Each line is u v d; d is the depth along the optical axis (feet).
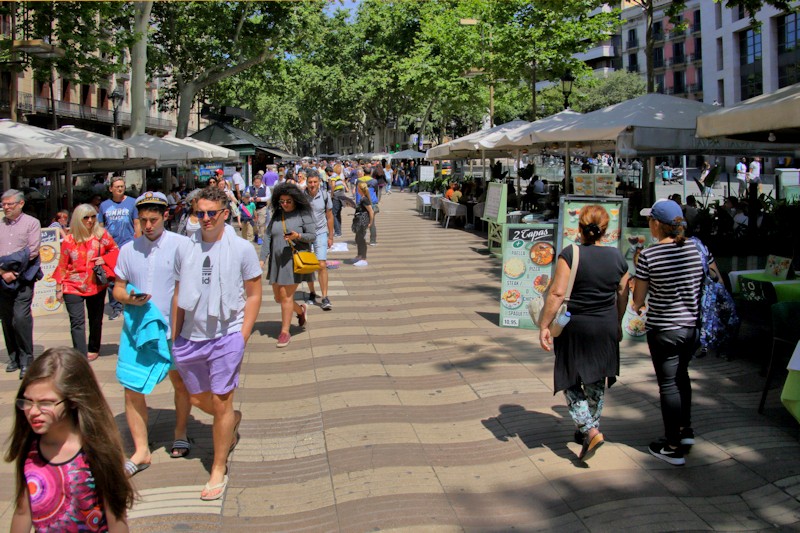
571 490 14.39
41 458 7.72
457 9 97.76
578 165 113.09
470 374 21.95
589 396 15.53
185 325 14.32
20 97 126.82
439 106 152.05
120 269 15.38
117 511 7.84
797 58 132.67
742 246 31.17
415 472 15.33
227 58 99.71
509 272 27.66
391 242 57.47
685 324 15.34
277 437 17.38
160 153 59.98
